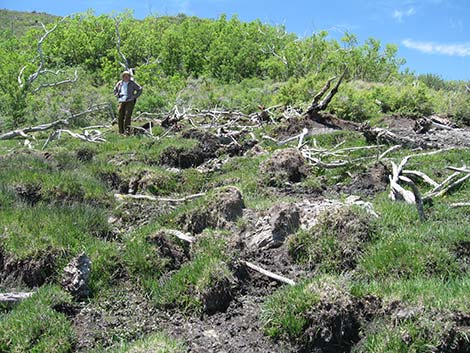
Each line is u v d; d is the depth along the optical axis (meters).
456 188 8.29
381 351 4.48
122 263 6.12
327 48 34.31
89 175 9.25
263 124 15.16
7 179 8.15
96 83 32.84
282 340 4.98
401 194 7.78
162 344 4.67
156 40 42.03
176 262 6.25
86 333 5.20
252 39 41.31
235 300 5.61
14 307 5.52
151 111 20.05
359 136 12.29
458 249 5.99
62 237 6.39
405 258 5.65
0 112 20.52
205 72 38.75
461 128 14.48
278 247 6.33
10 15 74.56
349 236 6.12
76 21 41.31
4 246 6.24
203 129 12.90
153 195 9.13
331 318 4.93
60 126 17.36
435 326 4.52
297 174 9.24
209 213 6.84
